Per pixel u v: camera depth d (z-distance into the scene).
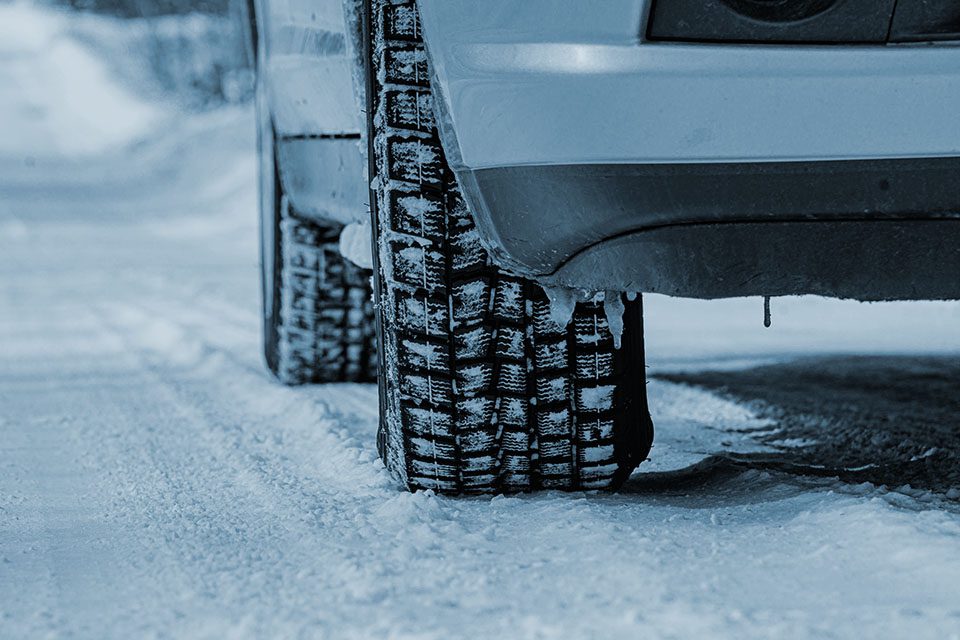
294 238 6.86
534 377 4.03
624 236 3.43
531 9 3.34
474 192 3.62
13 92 66.88
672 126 3.26
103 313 12.66
